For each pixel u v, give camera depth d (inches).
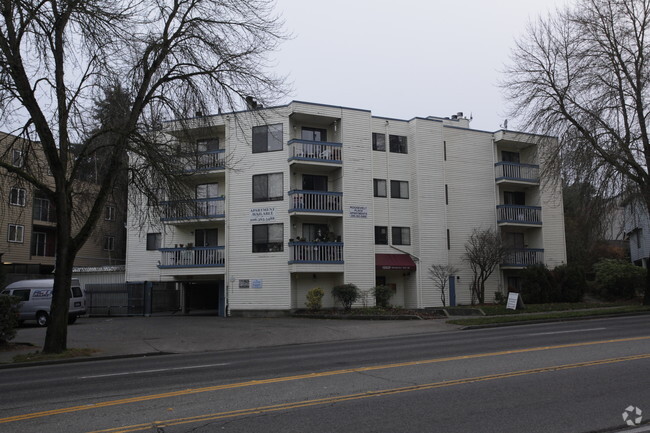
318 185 1182.3
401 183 1241.4
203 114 651.5
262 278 1105.4
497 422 247.1
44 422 266.5
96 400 318.3
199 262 1152.2
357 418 257.3
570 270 1268.5
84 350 620.1
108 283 1314.0
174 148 642.2
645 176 978.7
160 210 698.2
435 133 1266.0
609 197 973.8
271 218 1115.3
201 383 367.2
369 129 1189.7
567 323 813.9
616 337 561.6
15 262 1461.6
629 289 1244.5
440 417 257.0
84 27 558.3
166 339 746.2
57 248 613.3
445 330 800.3
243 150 1147.3
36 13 528.7
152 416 270.7
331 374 385.4
